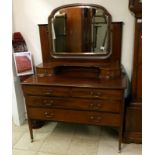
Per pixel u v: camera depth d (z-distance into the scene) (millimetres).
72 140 2379
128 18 2230
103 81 2104
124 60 2385
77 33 2369
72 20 2342
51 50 2500
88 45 2379
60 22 2383
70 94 2061
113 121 2055
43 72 2348
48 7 2412
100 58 2396
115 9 2230
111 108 2006
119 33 2264
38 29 2523
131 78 2314
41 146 2289
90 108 2062
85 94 2018
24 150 2225
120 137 2100
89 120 2117
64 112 2158
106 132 2520
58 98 2113
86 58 2441
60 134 2508
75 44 2412
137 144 2260
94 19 2279
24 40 2590
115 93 1936
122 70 2334
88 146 2260
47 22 2469
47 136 2473
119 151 2135
